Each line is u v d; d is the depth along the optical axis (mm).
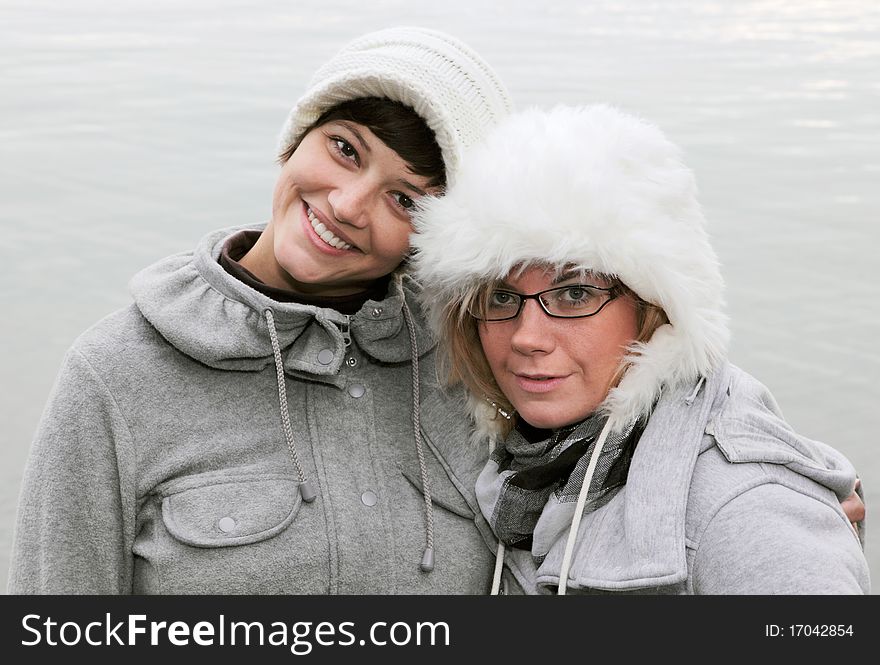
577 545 1128
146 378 1217
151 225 3596
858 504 1261
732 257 3531
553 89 4758
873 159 4266
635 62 5508
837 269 3480
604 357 1107
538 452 1173
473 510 1286
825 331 3174
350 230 1181
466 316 1199
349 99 1175
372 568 1230
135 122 4457
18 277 3338
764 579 989
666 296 1066
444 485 1300
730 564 1015
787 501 1040
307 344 1263
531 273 1095
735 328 3230
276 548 1198
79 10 6711
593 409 1126
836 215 3809
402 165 1166
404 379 1352
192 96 4762
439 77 1181
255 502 1204
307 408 1280
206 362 1218
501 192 1067
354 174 1173
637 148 1095
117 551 1204
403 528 1266
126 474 1188
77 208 3727
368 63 1184
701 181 4016
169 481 1213
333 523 1222
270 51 5539
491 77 1262
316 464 1251
